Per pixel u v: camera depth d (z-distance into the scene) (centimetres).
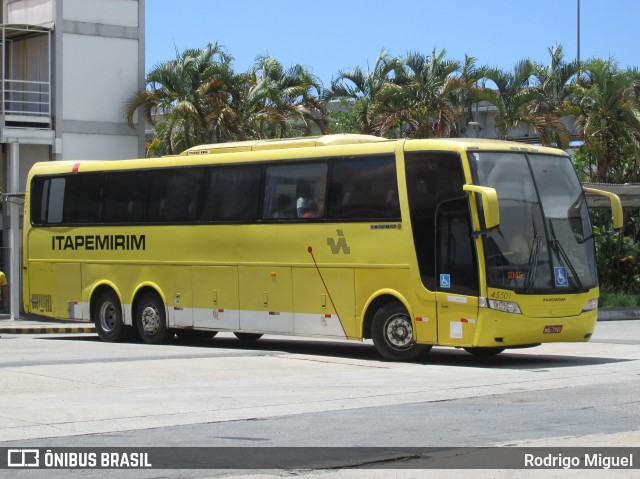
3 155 3588
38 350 2097
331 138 1969
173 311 2194
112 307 2330
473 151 1750
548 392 1438
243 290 2056
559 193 1825
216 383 1538
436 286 1767
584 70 3850
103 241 2339
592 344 2284
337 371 1698
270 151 2030
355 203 1880
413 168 1808
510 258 1731
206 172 2138
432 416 1225
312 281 1939
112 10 3572
